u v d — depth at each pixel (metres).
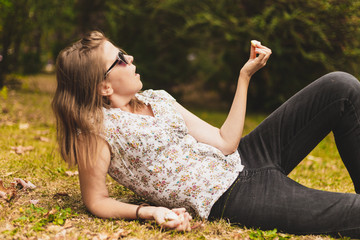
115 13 8.00
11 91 7.48
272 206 1.98
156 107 2.05
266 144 2.19
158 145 1.97
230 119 2.12
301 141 2.15
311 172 3.65
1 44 7.38
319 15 6.83
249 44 7.42
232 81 8.94
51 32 9.09
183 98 9.35
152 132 1.96
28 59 8.39
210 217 2.09
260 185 2.04
